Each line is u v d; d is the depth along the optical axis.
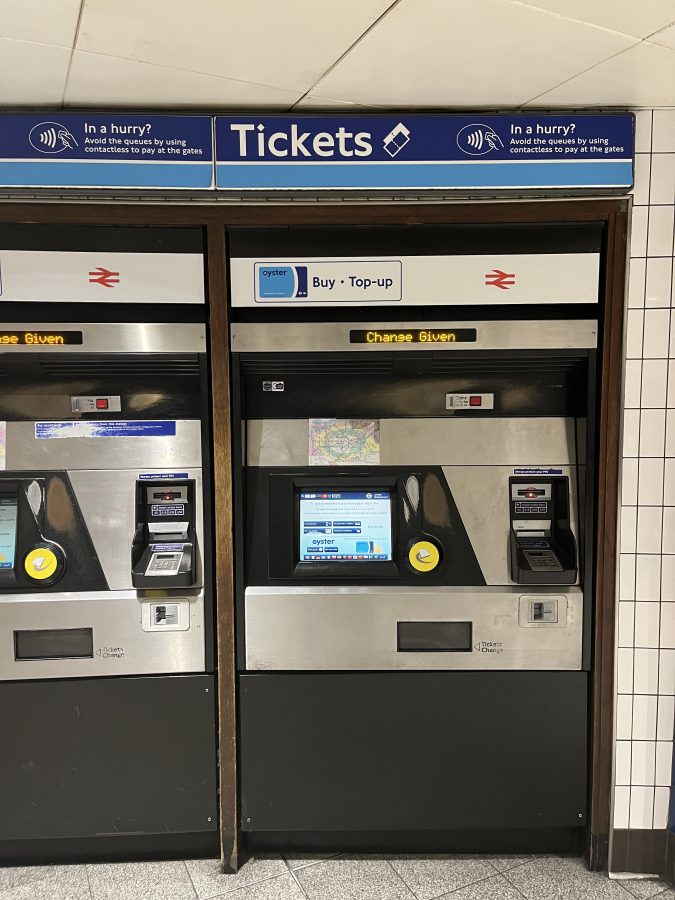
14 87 1.91
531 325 2.21
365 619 2.30
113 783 2.31
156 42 1.66
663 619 2.26
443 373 2.32
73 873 2.28
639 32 1.62
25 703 2.27
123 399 2.29
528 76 1.87
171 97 1.99
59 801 2.30
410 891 2.21
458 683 2.32
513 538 2.32
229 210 2.14
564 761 2.32
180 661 2.30
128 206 2.12
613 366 2.20
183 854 2.35
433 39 1.65
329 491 2.35
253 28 1.59
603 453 2.23
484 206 2.15
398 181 2.10
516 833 2.36
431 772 2.32
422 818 2.32
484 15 1.54
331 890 2.21
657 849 2.29
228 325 2.21
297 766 2.32
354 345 2.22
